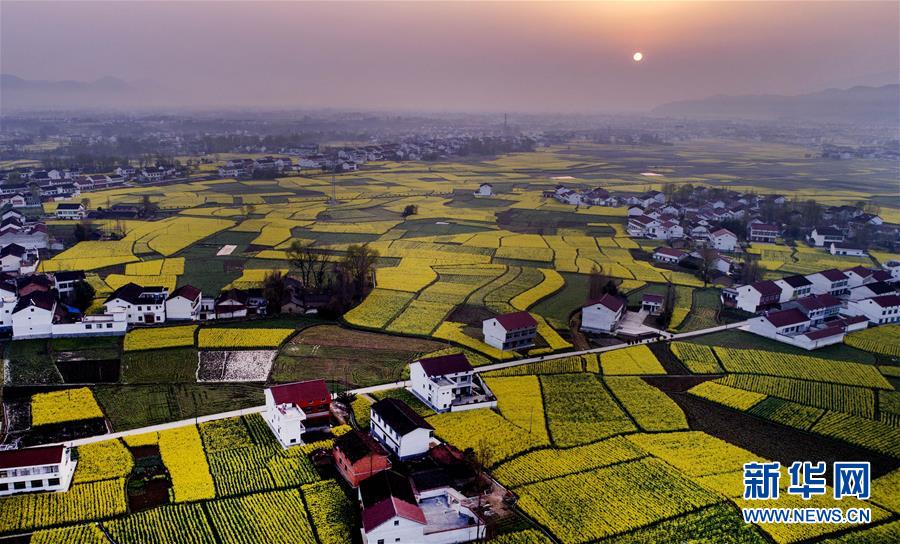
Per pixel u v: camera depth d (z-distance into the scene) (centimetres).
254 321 12612
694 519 6812
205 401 9306
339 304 13000
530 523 6738
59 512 6681
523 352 11450
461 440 8312
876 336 12875
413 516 6309
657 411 9300
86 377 9906
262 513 6781
